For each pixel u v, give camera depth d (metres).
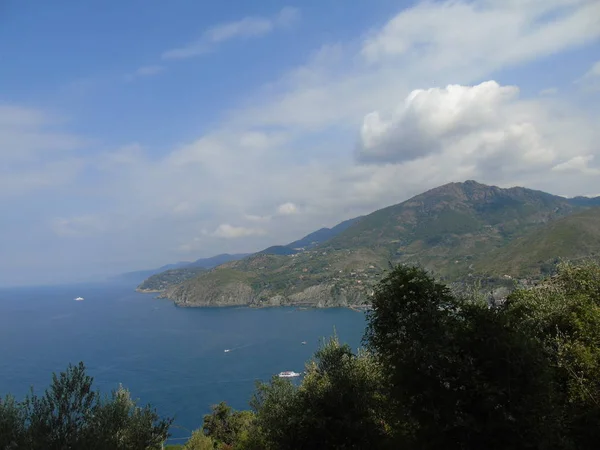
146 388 101.44
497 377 13.12
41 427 11.69
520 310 20.27
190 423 79.00
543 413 12.65
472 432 12.90
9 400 12.35
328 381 18.95
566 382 15.98
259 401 22.72
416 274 15.85
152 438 14.85
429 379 13.91
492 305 15.70
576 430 14.80
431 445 14.05
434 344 13.85
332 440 16.88
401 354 14.68
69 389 12.59
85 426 12.35
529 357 13.10
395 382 14.91
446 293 15.61
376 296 16.17
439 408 13.54
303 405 18.06
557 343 16.41
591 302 19.25
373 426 17.58
